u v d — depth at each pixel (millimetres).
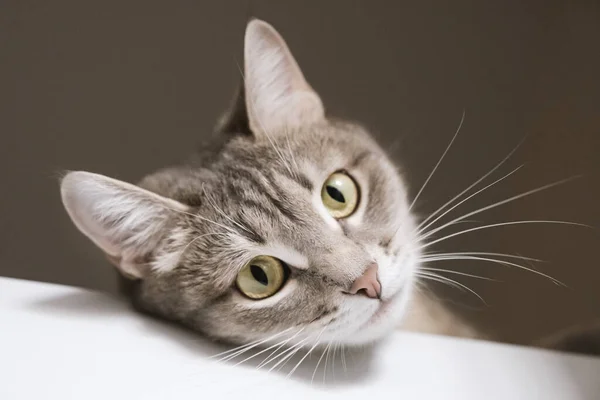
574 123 602
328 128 493
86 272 581
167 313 456
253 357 431
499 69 617
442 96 618
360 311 435
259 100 479
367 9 616
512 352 422
